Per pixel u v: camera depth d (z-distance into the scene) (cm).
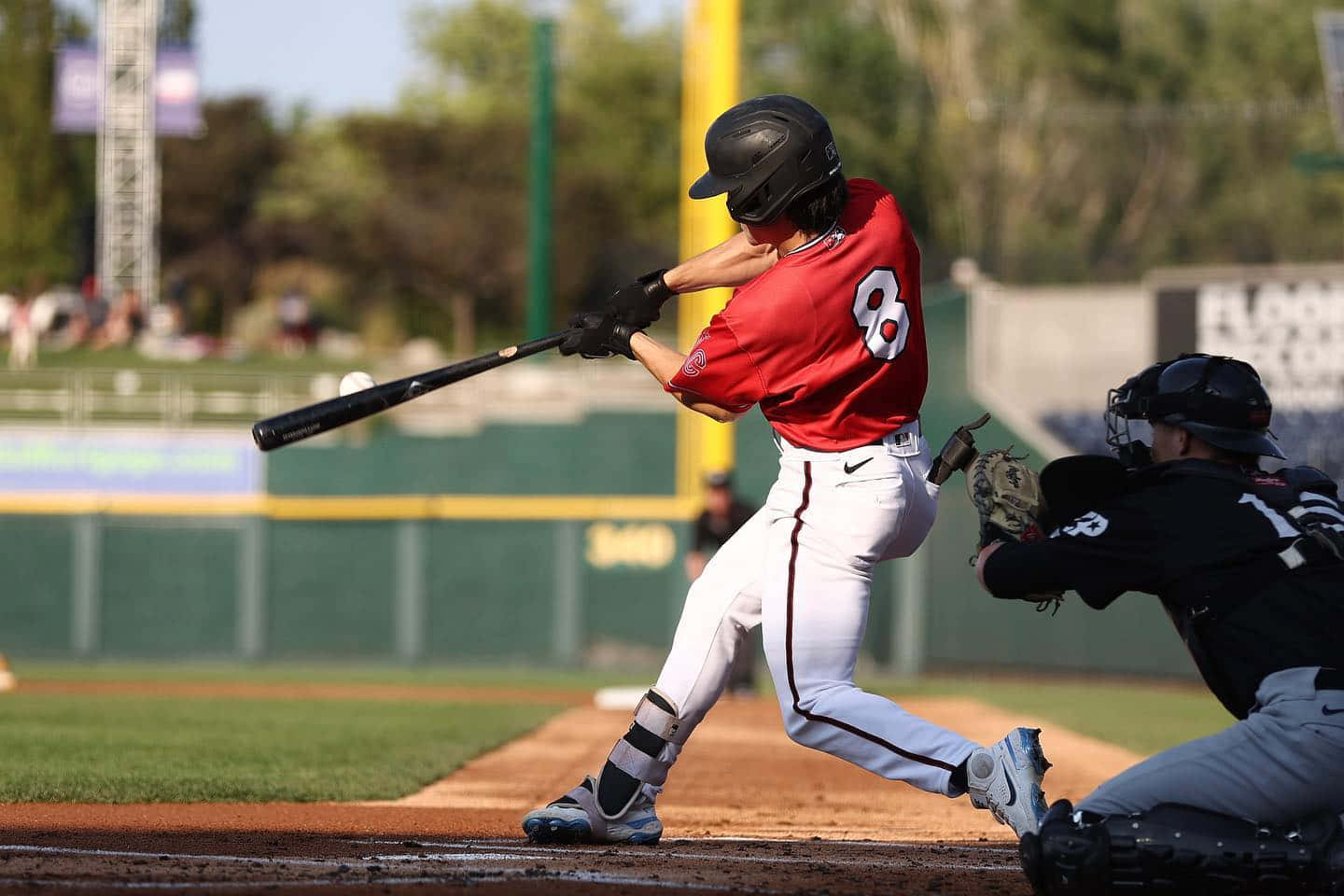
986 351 7675
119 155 13188
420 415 8412
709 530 4988
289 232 18562
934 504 1513
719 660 1634
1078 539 1314
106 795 2128
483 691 5506
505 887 1318
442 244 17488
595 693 5441
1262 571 1274
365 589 7612
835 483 1467
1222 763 1272
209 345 12469
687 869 1450
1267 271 7231
